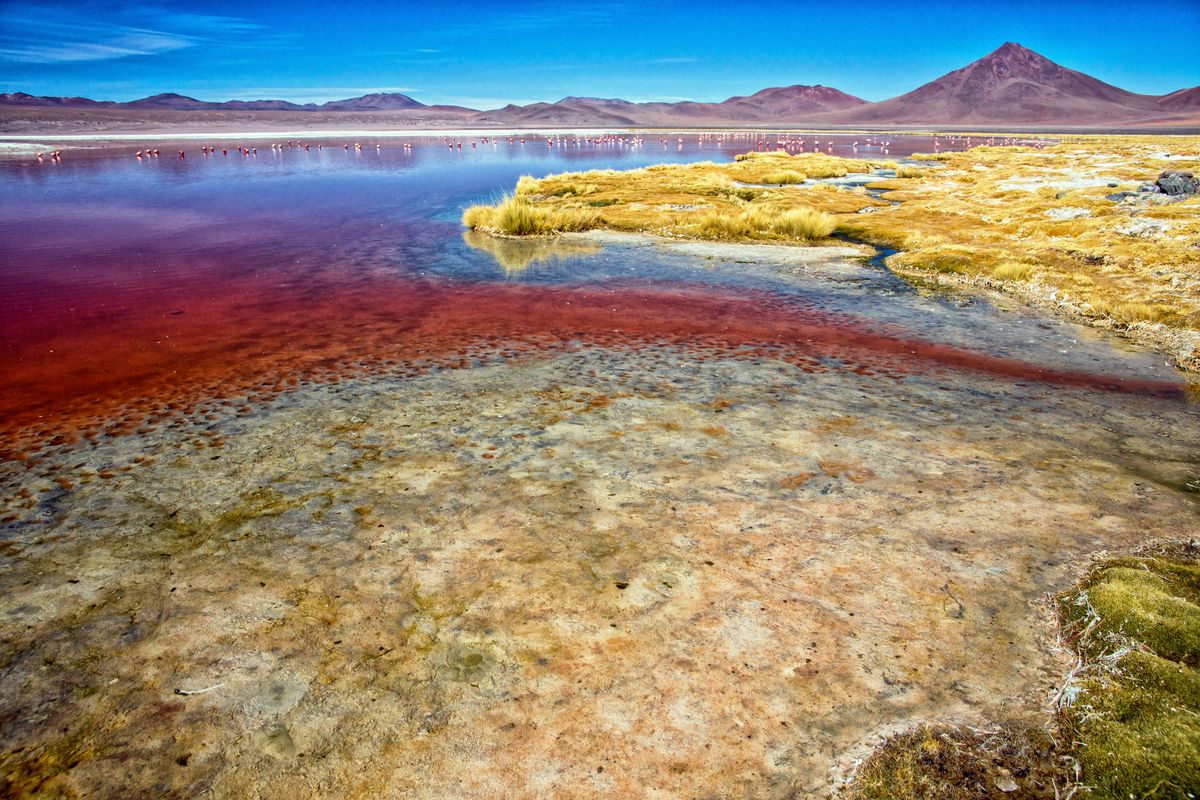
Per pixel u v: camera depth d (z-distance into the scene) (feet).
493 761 11.15
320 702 12.44
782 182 139.03
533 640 14.02
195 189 130.41
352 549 17.42
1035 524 18.42
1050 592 15.31
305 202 111.65
